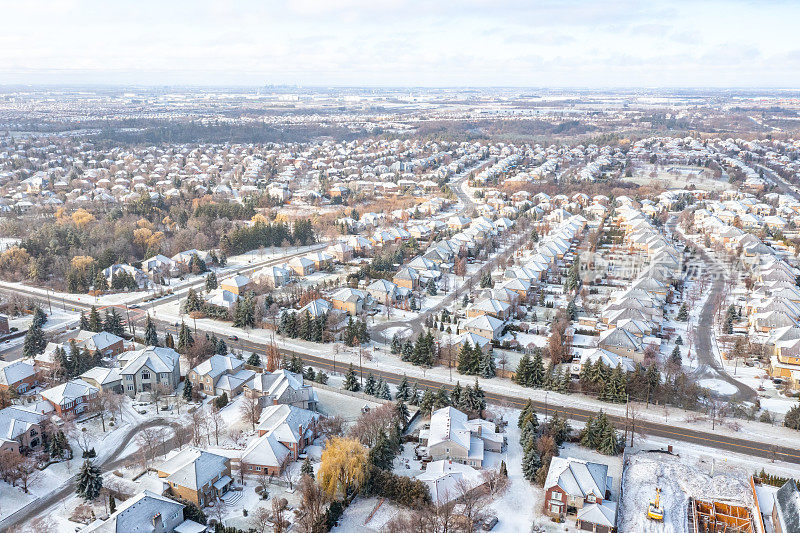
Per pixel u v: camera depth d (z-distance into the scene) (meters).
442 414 152.50
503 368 189.00
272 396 162.38
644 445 150.00
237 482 133.62
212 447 146.00
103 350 193.00
